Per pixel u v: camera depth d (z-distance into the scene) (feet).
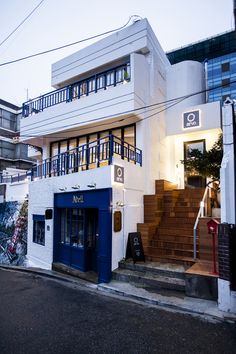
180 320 16.06
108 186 24.57
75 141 40.16
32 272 31.09
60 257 31.78
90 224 28.71
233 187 18.62
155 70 35.86
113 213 24.66
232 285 16.61
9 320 16.66
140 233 27.02
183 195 31.27
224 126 19.89
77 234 29.37
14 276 29.78
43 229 34.63
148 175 31.50
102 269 24.00
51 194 32.89
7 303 19.92
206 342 13.53
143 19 33.96
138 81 31.37
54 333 14.80
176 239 26.37
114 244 24.61
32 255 36.14
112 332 14.79
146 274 22.76
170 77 40.29
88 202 26.91
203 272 19.24
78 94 36.70
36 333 14.83
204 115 35.55
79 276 26.43
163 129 37.42
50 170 38.14
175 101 38.96
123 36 35.45
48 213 32.50
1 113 85.81
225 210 18.30
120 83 33.68
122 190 26.30
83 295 21.49
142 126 32.27
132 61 30.83
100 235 24.77
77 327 15.48
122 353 12.70
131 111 30.01
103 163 33.06
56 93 39.81
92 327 15.44
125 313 17.34
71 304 19.36
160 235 27.50
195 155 30.53
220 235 17.31
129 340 13.88
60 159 35.70
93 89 37.70
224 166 18.94
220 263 17.16
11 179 55.72
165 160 37.29
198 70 41.06
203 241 22.07
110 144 25.62
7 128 86.94
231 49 95.40
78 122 35.04
